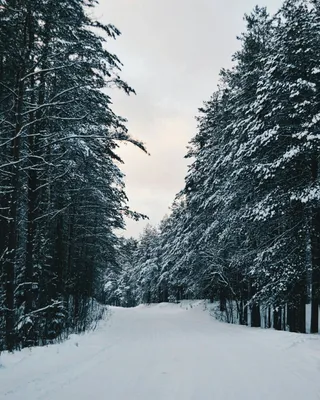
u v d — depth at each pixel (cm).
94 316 2498
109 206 2056
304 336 1277
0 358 842
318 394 598
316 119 1394
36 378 682
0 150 1194
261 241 1731
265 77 1603
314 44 1543
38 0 1062
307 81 1491
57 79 1280
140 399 566
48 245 1642
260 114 1652
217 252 2361
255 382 677
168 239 4794
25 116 1273
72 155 1382
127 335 1544
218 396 586
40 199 1401
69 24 1170
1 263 1101
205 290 2803
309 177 1558
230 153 1877
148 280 6241
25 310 1189
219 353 1020
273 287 1534
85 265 2448
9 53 1013
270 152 1623
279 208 1525
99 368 800
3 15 1007
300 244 1548
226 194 1911
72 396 574
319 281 1498
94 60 1204
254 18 2141
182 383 670
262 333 1488
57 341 1236
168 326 2034
